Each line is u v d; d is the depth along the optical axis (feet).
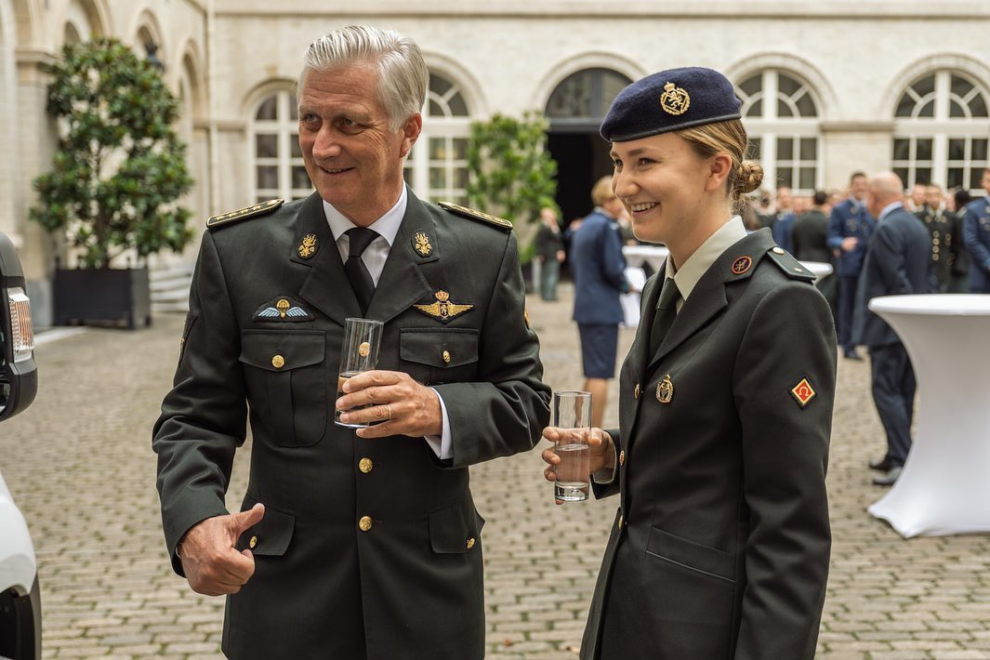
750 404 5.52
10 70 40.60
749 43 69.36
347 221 6.67
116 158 49.60
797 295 5.54
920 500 16.87
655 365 6.04
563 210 88.58
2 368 6.60
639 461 6.06
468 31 68.64
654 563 5.87
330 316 6.58
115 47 43.16
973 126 70.08
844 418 26.17
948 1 68.74
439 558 6.75
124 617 13.38
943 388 16.71
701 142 5.72
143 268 45.44
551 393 7.18
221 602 13.94
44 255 43.14
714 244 5.89
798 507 5.43
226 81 68.33
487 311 6.90
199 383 6.64
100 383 30.96
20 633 7.21
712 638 5.64
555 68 68.90
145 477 20.39
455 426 6.30
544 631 12.84
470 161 66.80
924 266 20.39
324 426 6.52
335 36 6.21
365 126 6.18
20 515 7.37
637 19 69.05
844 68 69.51
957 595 14.06
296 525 6.57
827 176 70.08
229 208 69.05
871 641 12.53
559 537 16.63
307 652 6.53
